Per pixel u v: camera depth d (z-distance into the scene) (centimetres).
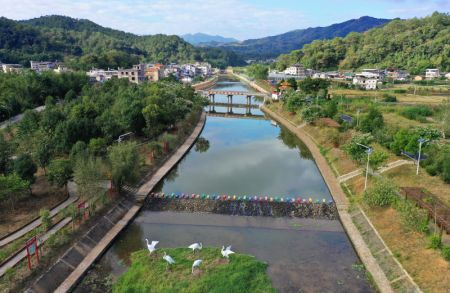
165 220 5309
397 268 3862
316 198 6131
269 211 5528
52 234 4169
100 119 7838
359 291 3728
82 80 14112
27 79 11956
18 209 4797
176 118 10175
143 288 3653
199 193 6331
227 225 5162
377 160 5728
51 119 7606
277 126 12638
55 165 5247
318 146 8956
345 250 4538
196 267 3969
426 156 6075
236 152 9225
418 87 17188
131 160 5956
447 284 3362
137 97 10444
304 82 15125
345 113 11062
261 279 3834
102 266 4147
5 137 7875
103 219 4909
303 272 4041
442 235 4078
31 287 3478
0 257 3697
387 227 4550
